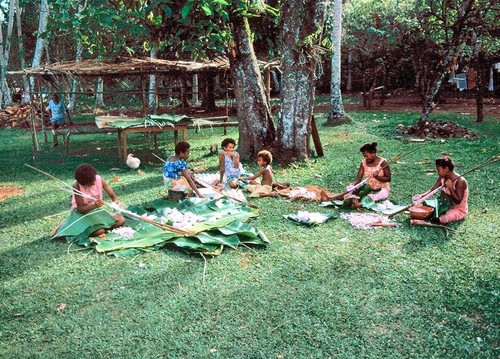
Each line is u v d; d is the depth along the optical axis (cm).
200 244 521
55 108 1283
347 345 353
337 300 414
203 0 734
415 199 608
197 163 1013
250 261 497
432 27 1448
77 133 1073
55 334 377
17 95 2583
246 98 979
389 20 1917
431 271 464
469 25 1239
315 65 919
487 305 400
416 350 346
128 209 643
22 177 922
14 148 1283
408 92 2736
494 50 1596
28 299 431
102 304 419
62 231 561
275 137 968
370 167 681
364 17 1919
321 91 3056
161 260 504
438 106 2006
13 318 402
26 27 2892
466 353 340
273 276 462
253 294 429
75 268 489
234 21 930
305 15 880
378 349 348
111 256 519
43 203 735
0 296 437
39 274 479
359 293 426
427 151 1029
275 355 344
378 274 461
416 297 417
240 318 391
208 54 970
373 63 2078
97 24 792
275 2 1080
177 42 927
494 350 343
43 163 1053
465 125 1364
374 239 547
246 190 759
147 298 427
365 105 2072
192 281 455
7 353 355
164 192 768
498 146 1034
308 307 404
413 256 499
